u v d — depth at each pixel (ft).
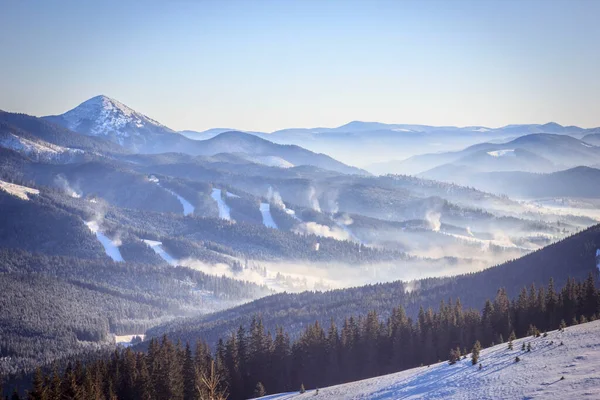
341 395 360.69
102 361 495.00
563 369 261.44
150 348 505.25
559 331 348.38
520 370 279.69
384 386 349.00
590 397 213.25
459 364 338.75
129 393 468.34
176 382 461.37
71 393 407.64
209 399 236.02
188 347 493.77
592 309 481.46
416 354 491.31
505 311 499.10
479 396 256.52
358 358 509.35
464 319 499.92
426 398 282.15
